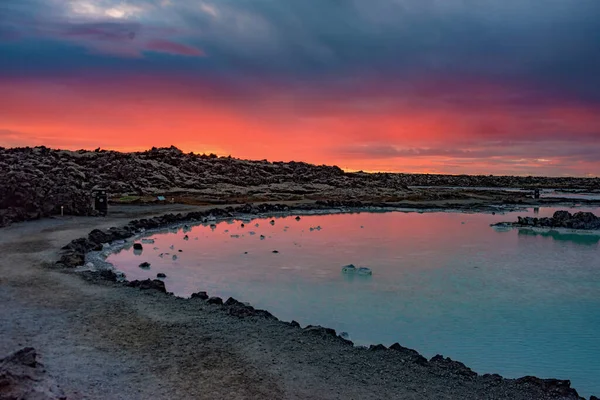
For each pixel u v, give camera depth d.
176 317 15.20
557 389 11.40
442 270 29.09
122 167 77.56
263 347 12.95
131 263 27.45
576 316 19.91
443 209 72.88
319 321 18.42
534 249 37.59
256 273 26.55
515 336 17.19
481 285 25.23
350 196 86.56
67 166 72.81
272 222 51.38
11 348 11.84
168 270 26.27
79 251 26.77
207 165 100.81
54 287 18.16
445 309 20.64
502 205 81.19
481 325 18.44
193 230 43.53
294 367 11.71
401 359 12.88
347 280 25.67
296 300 21.39
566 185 197.00
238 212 58.62
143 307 16.11
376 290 23.66
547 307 21.22
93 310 15.53
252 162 120.31
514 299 22.45
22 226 35.44
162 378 10.70
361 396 10.34
